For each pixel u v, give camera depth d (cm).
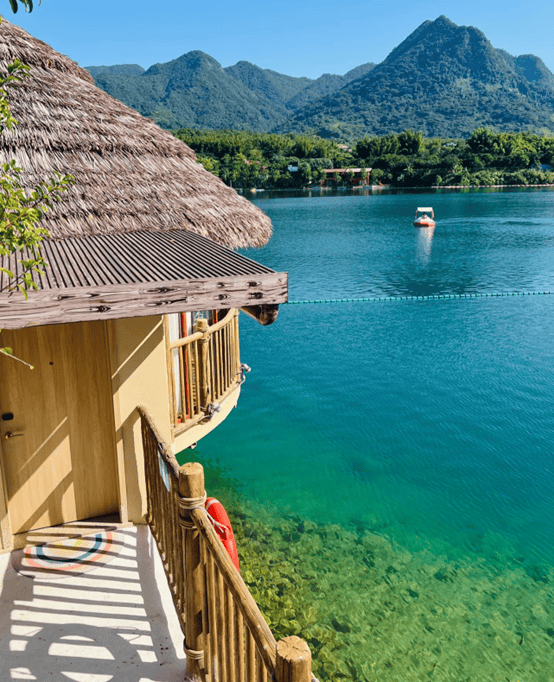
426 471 875
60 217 523
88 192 562
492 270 2928
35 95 617
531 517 743
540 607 565
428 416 1104
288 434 1013
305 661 188
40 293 316
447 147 18038
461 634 524
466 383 1302
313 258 3353
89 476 486
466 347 1609
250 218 690
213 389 623
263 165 15700
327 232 4731
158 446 387
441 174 14238
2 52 637
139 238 522
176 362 613
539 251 3528
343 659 489
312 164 15675
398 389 1262
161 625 376
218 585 289
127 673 336
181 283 341
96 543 461
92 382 471
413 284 2602
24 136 573
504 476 859
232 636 279
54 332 454
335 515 742
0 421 452
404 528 714
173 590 391
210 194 673
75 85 689
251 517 732
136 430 472
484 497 796
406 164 14875
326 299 2311
